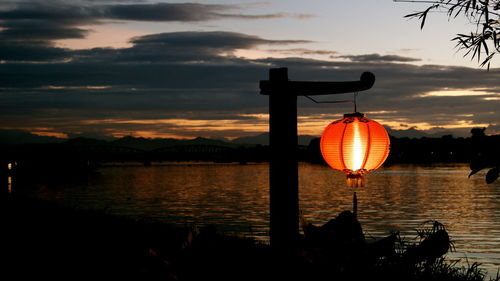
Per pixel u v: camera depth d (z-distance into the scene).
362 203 39.66
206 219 28.47
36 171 79.75
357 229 6.11
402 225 25.28
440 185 63.03
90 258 7.18
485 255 15.51
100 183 71.88
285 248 6.07
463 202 39.66
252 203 40.25
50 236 8.92
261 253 5.99
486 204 37.75
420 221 27.08
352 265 5.73
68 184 68.44
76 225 10.09
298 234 6.93
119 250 7.54
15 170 68.75
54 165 84.50
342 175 100.06
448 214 30.89
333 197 46.09
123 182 75.50
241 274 5.64
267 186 65.19
